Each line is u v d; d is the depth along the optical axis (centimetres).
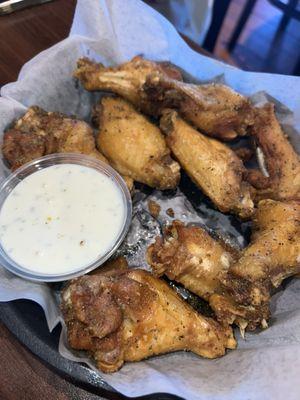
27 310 14
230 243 17
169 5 35
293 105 19
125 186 17
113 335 13
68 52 20
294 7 36
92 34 21
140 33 21
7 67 22
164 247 14
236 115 18
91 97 21
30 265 15
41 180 17
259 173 18
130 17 21
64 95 21
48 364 13
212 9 34
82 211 16
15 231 15
